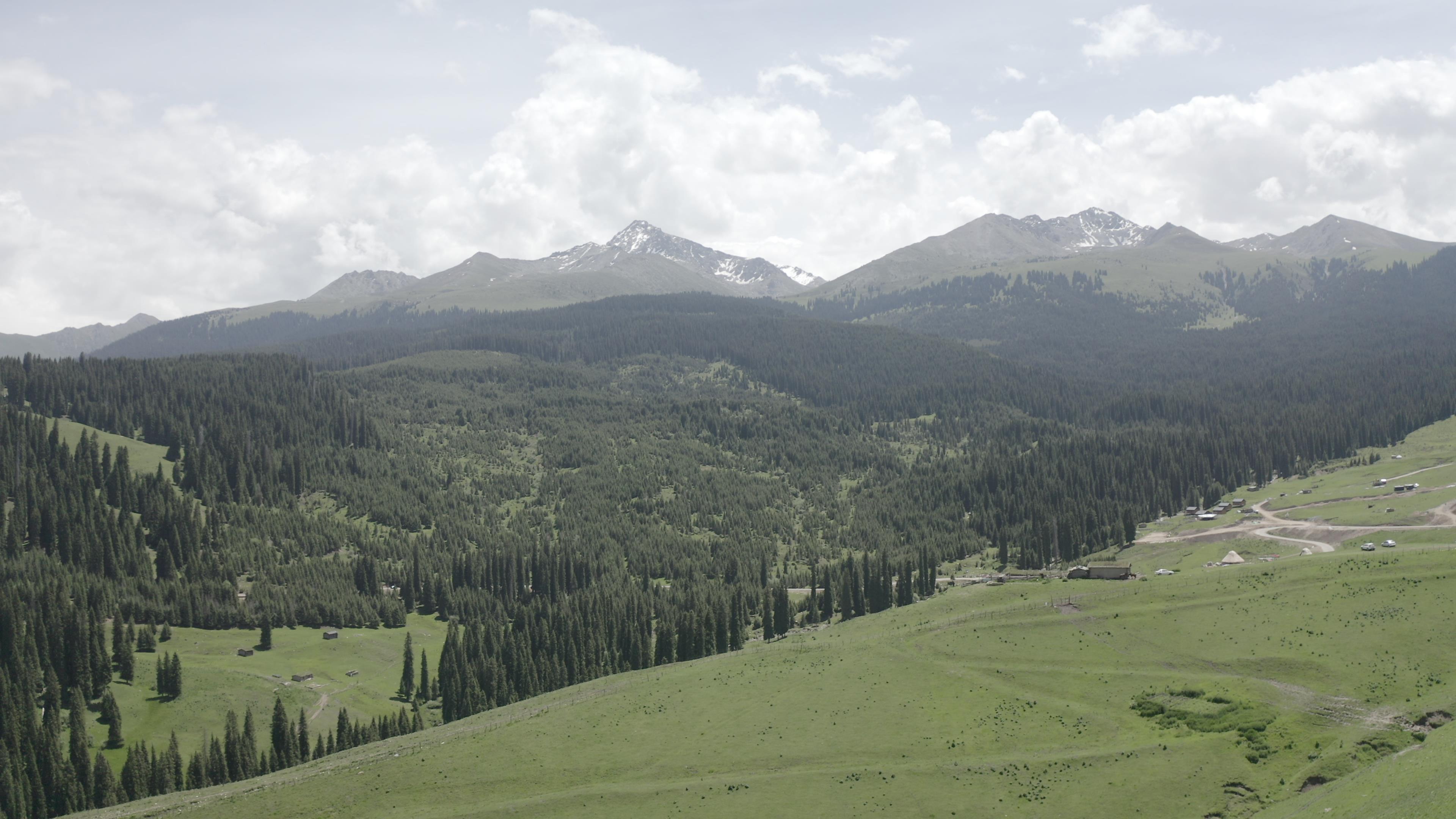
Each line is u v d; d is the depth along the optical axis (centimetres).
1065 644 16812
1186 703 14412
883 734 14612
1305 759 12838
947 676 16250
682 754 14488
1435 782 10881
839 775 13538
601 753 14662
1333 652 15100
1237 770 12800
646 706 16362
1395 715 13425
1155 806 12356
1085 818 12262
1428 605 15888
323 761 16988
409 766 14712
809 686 16488
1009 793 12862
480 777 14175
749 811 12862
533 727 15812
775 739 14700
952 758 13800
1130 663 15912
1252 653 15512
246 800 14288
